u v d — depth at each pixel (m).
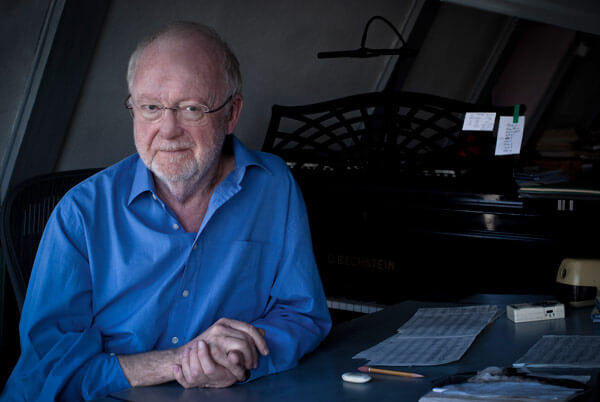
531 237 2.52
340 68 3.95
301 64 3.71
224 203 1.46
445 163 2.75
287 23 3.46
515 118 2.63
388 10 3.99
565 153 5.61
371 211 2.82
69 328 1.33
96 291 1.36
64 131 2.71
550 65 5.68
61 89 2.57
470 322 1.54
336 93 4.06
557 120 6.24
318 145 3.02
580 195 2.41
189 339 1.41
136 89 1.35
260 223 1.51
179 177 1.37
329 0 3.56
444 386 1.08
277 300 1.54
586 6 3.60
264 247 1.51
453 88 5.14
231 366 1.17
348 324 1.63
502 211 2.55
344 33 3.82
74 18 2.46
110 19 2.65
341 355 1.38
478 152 2.95
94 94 2.78
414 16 4.11
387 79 4.26
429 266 2.69
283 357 1.30
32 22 2.40
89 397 1.21
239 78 1.48
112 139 2.99
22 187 1.75
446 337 1.42
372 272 2.80
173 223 1.41
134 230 1.39
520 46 5.76
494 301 1.80
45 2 2.39
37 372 1.23
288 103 3.79
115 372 1.22
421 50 4.52
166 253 1.37
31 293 1.33
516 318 1.56
